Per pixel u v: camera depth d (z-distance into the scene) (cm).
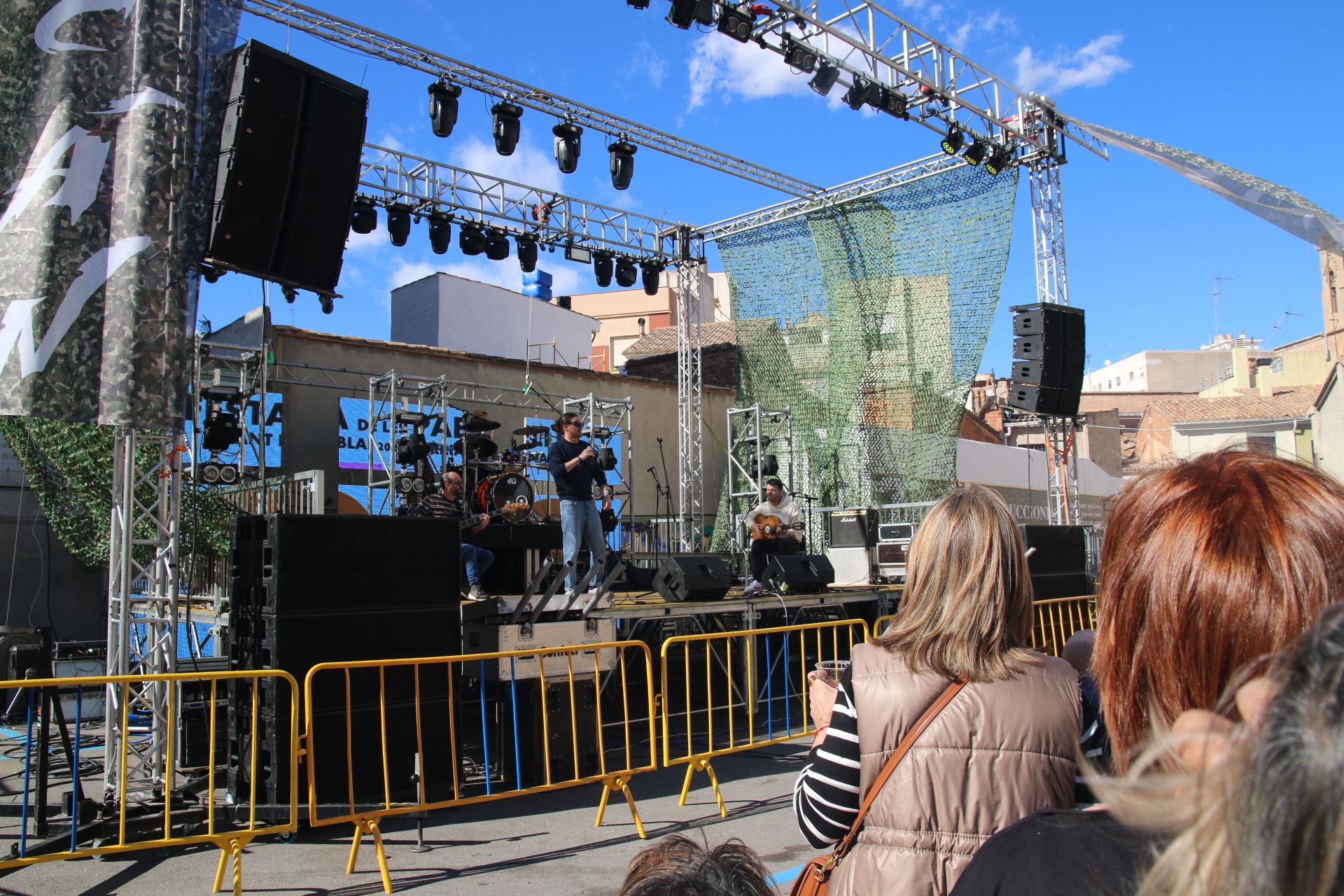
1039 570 1008
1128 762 124
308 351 1517
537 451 1697
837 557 1188
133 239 525
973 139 1178
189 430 1036
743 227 1519
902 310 1379
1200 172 530
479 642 668
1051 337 1189
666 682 595
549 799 631
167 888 462
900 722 194
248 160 601
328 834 550
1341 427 2322
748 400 1569
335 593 548
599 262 1444
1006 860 117
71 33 519
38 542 1342
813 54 1000
